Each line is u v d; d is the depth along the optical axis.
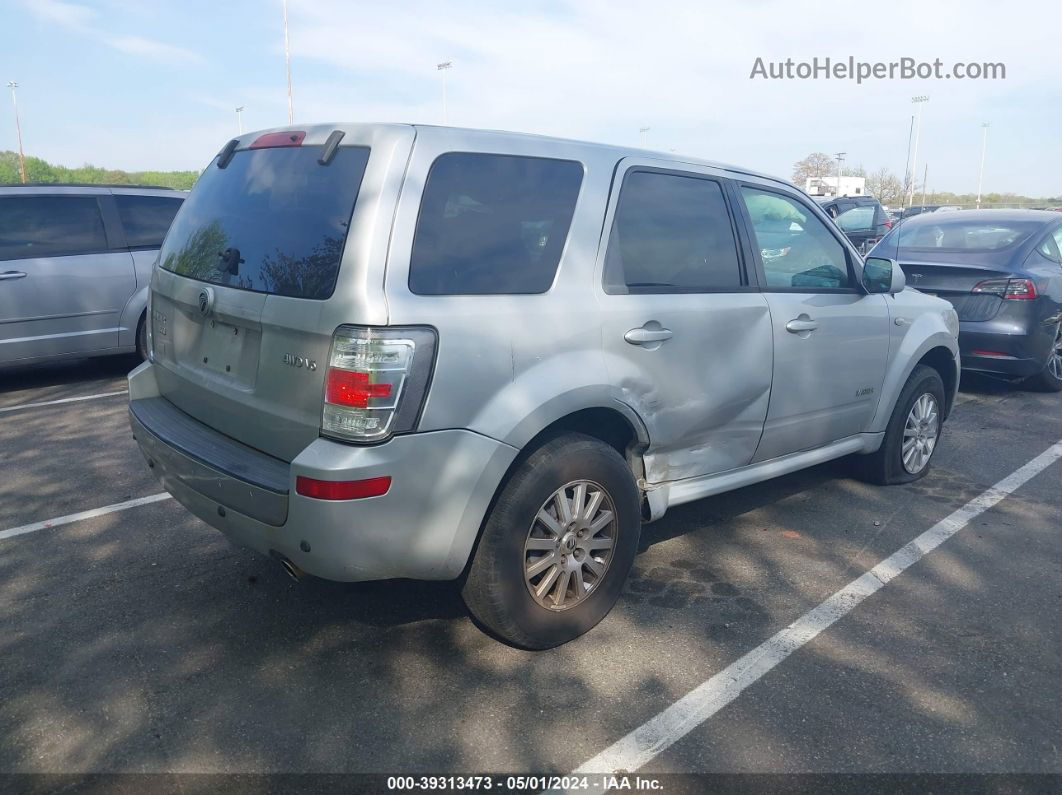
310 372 2.90
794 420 4.43
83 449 6.09
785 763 2.78
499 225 3.19
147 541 4.46
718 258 4.01
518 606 3.25
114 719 2.97
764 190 4.37
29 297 7.75
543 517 3.26
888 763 2.78
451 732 2.92
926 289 7.95
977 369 7.81
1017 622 3.71
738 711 3.05
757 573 4.16
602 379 3.37
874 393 4.96
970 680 3.26
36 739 2.86
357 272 2.84
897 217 29.56
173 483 3.43
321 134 3.24
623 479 3.49
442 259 3.00
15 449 6.09
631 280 3.59
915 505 5.09
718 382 3.92
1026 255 7.86
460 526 3.04
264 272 3.14
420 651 3.42
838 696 3.14
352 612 3.72
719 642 3.52
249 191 3.44
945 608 3.82
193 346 3.58
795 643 3.51
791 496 5.21
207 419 3.48
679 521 4.81
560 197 3.41
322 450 2.82
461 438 2.97
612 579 3.56
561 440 3.31
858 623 3.68
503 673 3.28
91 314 8.12
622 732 2.93
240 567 4.14
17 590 3.91
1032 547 4.49
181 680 3.21
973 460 5.99
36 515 4.82
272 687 3.16
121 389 8.05
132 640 3.48
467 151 3.16
